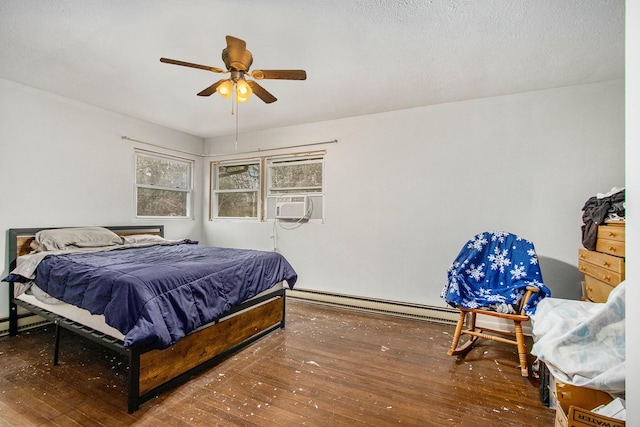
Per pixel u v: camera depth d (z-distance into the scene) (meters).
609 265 1.89
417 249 3.29
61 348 2.45
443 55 2.21
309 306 3.67
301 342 2.62
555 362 1.34
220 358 2.24
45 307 2.32
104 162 3.44
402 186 3.36
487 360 2.32
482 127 3.02
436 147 3.21
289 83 2.71
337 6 1.70
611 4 1.65
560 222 2.74
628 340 0.75
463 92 2.88
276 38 2.01
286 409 1.72
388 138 3.44
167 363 1.86
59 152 3.05
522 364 2.12
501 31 1.91
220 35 1.99
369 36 1.98
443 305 3.16
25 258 2.53
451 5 1.68
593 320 1.30
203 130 4.29
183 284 1.98
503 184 2.94
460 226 3.11
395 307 3.33
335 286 3.71
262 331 2.71
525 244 2.45
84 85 2.79
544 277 2.78
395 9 1.72
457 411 1.72
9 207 2.72
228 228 4.47
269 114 3.56
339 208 3.70
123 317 1.67
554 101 2.77
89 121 3.29
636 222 0.73
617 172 2.59
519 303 2.19
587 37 1.96
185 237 4.43
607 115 2.62
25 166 2.81
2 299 2.67
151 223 3.96
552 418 1.66
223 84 1.92
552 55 2.19
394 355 2.39
